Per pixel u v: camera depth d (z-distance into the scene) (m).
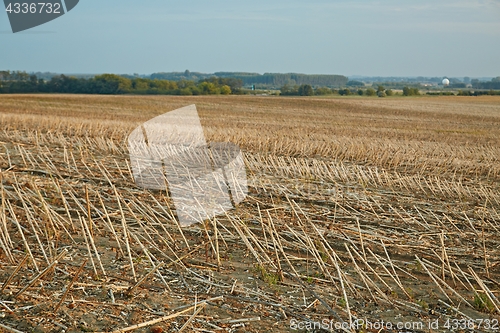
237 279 5.45
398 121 43.31
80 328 4.25
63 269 5.43
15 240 6.26
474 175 14.00
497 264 6.29
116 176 10.41
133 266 5.50
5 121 23.70
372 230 7.43
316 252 5.84
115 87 106.44
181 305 4.76
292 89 122.12
